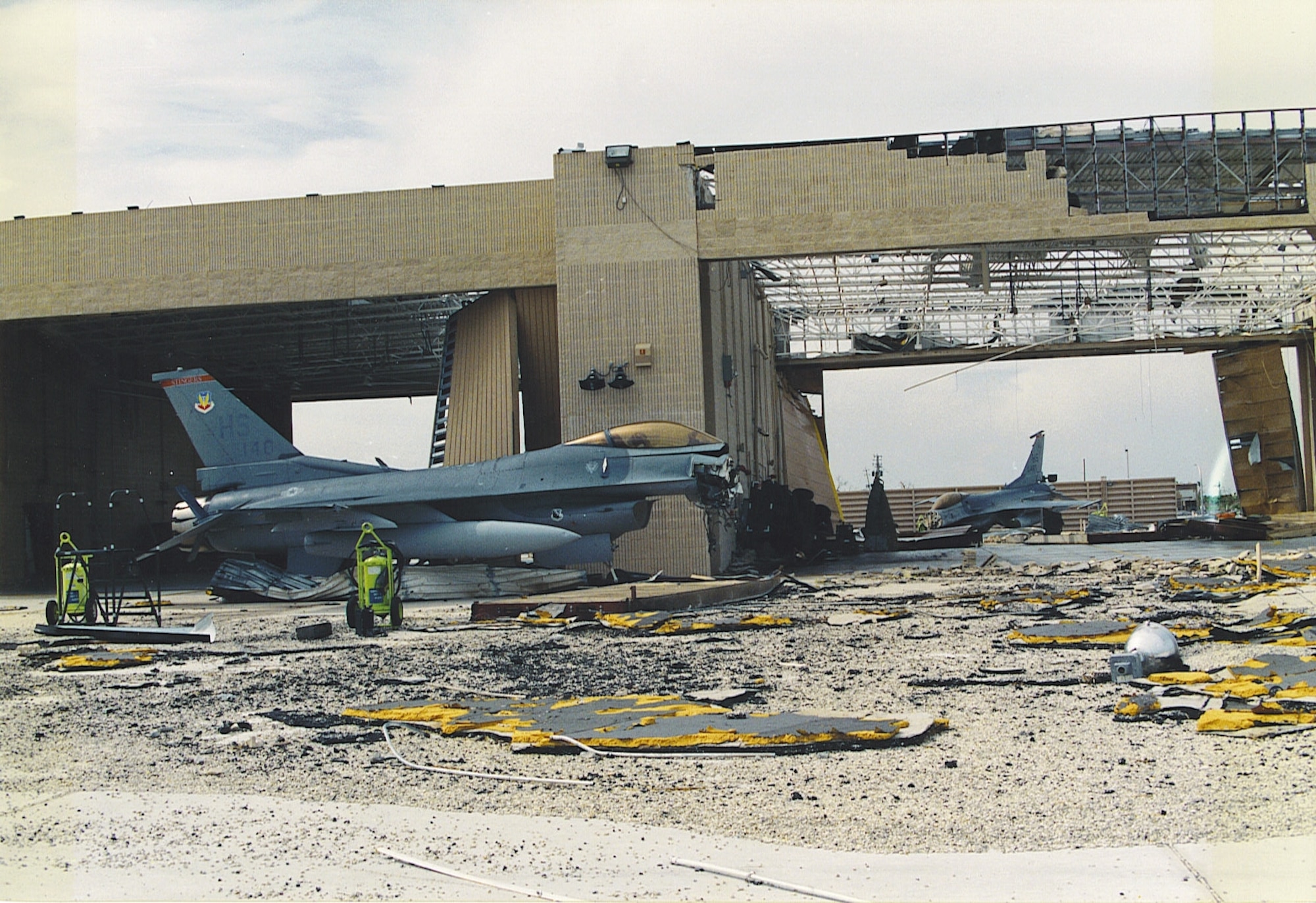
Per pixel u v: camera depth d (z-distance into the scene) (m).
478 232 31.92
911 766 6.80
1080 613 16.03
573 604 17.86
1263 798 5.82
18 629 19.80
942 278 45.50
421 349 45.31
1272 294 49.88
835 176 29.81
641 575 27.22
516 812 6.07
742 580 23.94
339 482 27.77
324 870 5.19
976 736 7.57
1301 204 29.59
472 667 12.14
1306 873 4.74
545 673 11.48
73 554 18.23
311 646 14.99
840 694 9.51
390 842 5.58
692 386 29.92
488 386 32.38
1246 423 56.69
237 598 25.78
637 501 25.47
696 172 30.80
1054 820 5.60
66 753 7.98
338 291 32.12
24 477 36.78
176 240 32.66
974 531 45.59
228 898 4.85
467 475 26.30
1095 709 8.44
